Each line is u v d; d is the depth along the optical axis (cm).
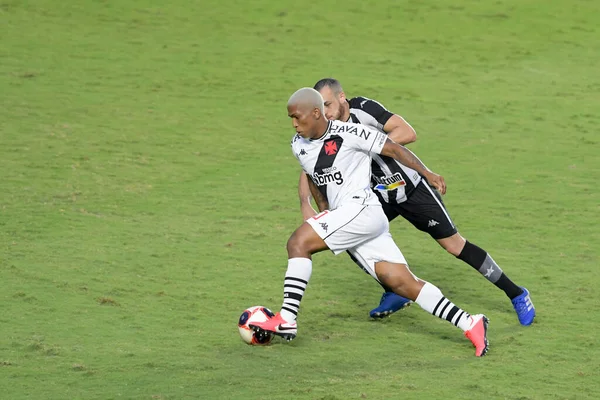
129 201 4009
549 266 3162
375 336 2469
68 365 2167
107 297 2717
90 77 6431
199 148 5034
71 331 2420
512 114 5903
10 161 4569
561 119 5800
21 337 2355
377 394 1988
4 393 1973
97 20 7888
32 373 2105
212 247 3350
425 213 2608
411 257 3309
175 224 3669
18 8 8012
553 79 6844
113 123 5441
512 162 4838
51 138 5047
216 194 4184
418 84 6581
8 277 2881
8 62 6631
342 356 2289
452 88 6519
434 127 5572
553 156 4966
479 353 2297
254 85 6444
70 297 2712
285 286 2331
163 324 2516
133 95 6084
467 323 2327
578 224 3741
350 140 2327
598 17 8462
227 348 2331
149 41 7425
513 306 2659
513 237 3550
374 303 2789
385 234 2402
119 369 2145
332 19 8212
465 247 2609
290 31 7856
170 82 6431
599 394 2030
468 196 4194
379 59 7194
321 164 2352
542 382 2103
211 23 7994
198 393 1988
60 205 3881
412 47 7556
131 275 2969
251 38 7638
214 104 5981
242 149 5056
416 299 2366
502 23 8244
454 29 8050
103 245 3316
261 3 8594
